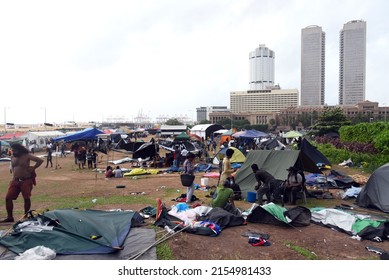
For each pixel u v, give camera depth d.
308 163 12.86
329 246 7.34
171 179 17.73
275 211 8.82
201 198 12.42
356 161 21.61
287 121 144.25
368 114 126.31
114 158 31.52
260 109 187.75
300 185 11.53
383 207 10.45
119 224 7.75
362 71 162.00
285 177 12.01
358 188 12.80
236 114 164.12
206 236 7.66
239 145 34.66
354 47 162.38
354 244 7.49
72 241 6.61
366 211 10.58
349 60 164.50
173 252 6.59
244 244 7.26
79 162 24.34
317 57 178.25
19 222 7.64
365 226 8.17
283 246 7.24
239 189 12.62
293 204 11.40
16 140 42.59
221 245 7.16
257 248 7.05
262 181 11.65
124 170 21.23
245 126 131.12
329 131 45.34
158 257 6.34
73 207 10.78
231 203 9.69
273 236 7.91
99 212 8.48
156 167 23.62
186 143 31.12
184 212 8.86
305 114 138.38
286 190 11.51
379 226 8.07
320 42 176.62
